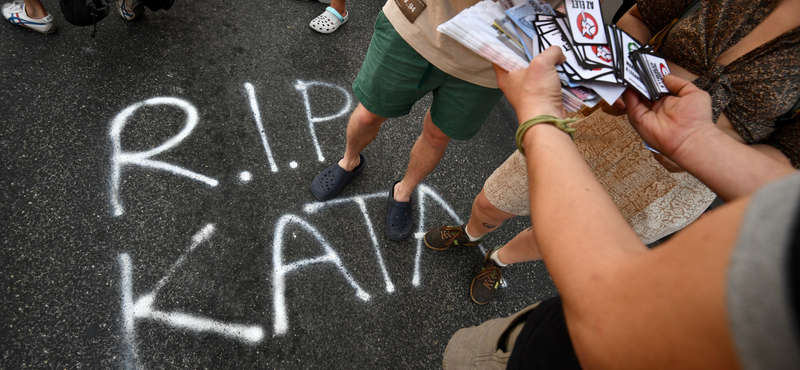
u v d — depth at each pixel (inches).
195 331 63.2
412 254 80.3
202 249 70.4
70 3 75.6
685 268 15.2
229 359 62.3
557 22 39.3
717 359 14.0
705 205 49.0
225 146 82.7
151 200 72.7
